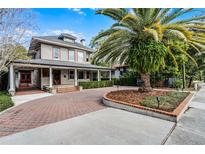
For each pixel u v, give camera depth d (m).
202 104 7.74
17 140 3.41
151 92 8.97
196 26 7.34
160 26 6.79
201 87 17.77
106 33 7.93
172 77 16.11
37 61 13.24
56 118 5.12
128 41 8.89
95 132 3.85
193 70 15.70
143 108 5.58
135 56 8.06
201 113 6.00
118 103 6.58
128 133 3.80
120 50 9.41
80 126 4.29
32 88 16.70
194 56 14.46
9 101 7.15
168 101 6.68
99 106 7.10
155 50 7.68
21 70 18.17
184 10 7.53
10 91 11.03
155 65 7.84
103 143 3.27
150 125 4.42
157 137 3.60
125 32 7.87
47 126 4.30
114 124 4.47
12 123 4.60
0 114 5.71
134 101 6.77
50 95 11.65
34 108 6.77
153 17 7.71
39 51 16.48
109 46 8.51
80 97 10.27
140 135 3.69
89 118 5.08
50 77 13.36
